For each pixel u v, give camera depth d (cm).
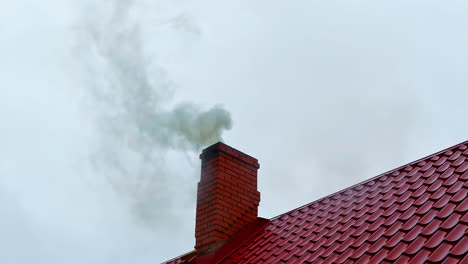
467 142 831
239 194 913
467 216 604
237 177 925
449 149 834
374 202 780
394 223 677
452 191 690
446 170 766
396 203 736
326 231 761
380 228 682
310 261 680
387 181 838
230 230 871
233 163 931
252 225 891
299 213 898
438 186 726
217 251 820
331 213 826
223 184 897
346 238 700
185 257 879
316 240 742
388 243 627
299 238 780
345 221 764
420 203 700
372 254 621
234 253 823
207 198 895
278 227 872
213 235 848
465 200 648
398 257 583
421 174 797
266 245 809
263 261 748
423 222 640
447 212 638
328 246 702
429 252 565
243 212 905
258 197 941
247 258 786
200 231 877
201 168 938
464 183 698
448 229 595
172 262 910
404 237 625
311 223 823
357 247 659
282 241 798
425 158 847
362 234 690
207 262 805
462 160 777
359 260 621
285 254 741
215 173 904
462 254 531
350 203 827
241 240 852
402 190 772
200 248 861
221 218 867
